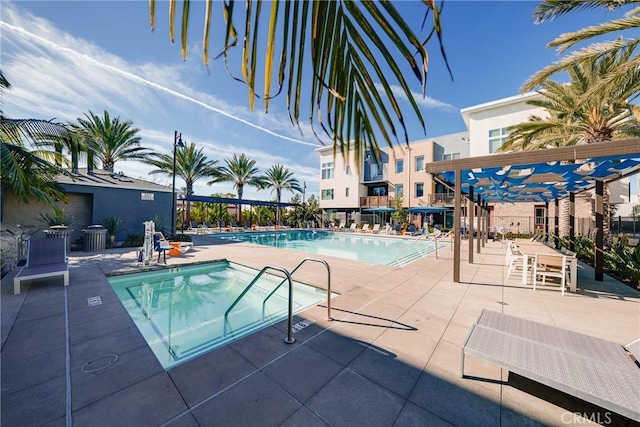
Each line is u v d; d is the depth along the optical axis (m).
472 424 2.01
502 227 19.70
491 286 5.67
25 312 3.90
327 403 2.19
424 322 3.77
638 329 3.64
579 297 4.98
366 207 26.69
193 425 1.95
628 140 4.29
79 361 2.70
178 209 22.61
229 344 3.10
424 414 2.10
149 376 2.48
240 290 6.37
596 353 2.37
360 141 1.15
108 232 10.98
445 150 24.05
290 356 2.86
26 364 2.63
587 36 6.30
